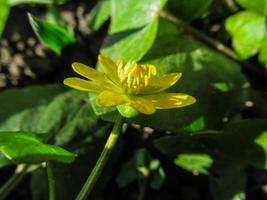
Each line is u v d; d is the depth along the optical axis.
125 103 0.15
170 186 0.21
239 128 0.18
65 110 0.20
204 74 0.19
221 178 0.19
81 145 0.19
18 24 0.24
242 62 0.21
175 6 0.20
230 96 0.19
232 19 0.21
